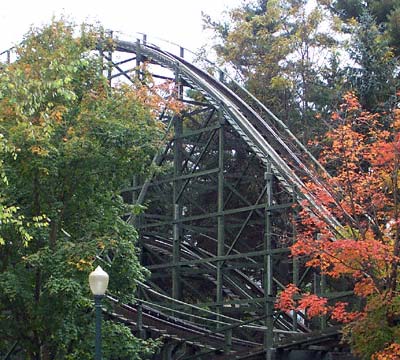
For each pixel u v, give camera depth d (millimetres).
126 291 19375
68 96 16000
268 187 28078
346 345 22500
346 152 20141
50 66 17328
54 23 19406
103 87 19422
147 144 18922
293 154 30391
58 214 18641
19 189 18531
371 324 18344
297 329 29844
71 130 18297
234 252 37281
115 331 19141
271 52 48500
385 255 18125
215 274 31328
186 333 27234
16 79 15945
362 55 43812
